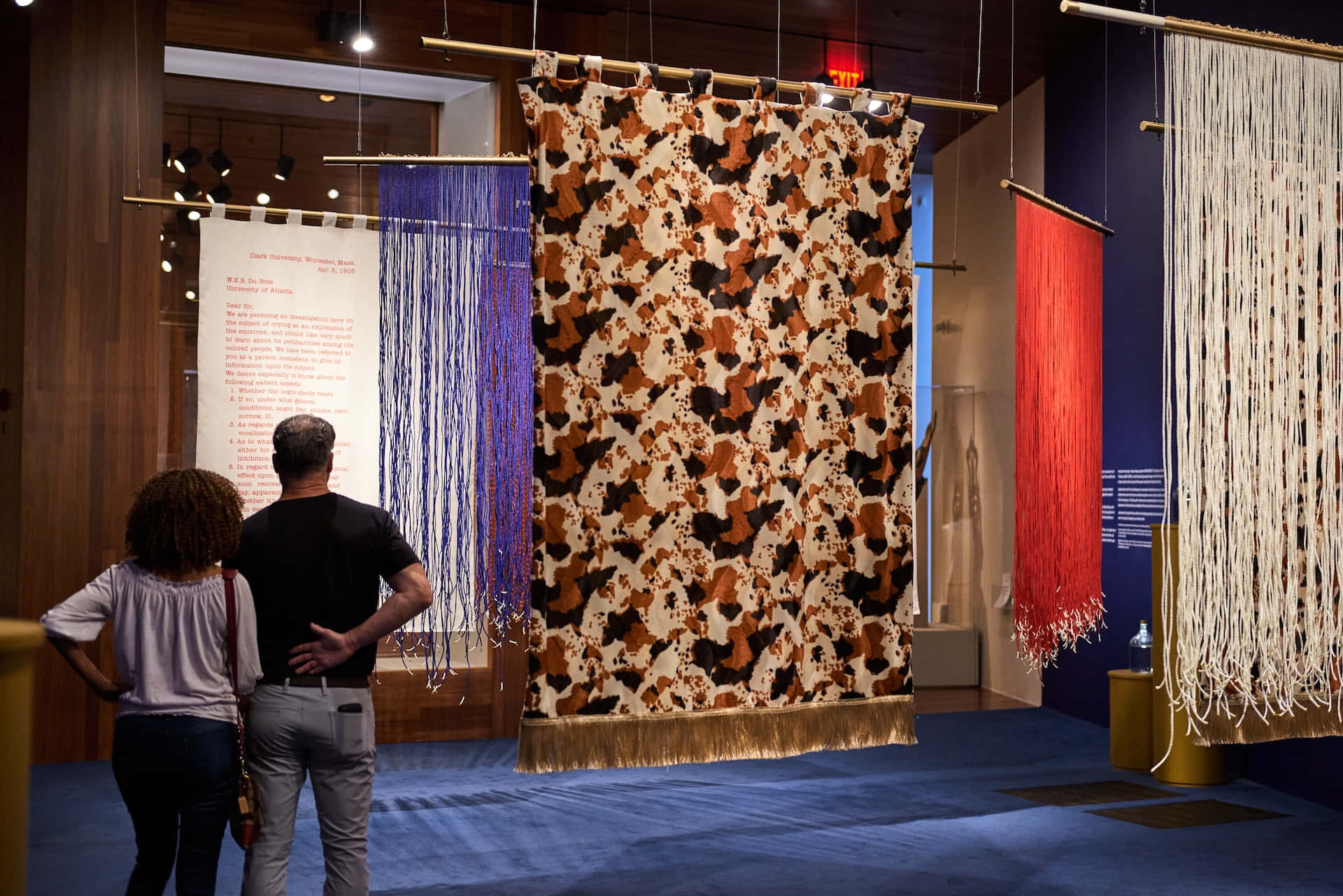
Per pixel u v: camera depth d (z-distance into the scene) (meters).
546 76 2.75
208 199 5.73
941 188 8.50
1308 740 4.70
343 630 2.46
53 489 5.36
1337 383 3.30
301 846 3.98
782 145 2.93
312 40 5.78
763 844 4.04
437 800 4.70
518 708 6.14
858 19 6.18
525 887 3.53
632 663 2.76
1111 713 5.36
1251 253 3.22
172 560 2.30
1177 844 4.04
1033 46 6.65
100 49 5.47
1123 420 6.22
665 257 2.82
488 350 4.20
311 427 2.55
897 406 3.00
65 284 5.40
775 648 2.87
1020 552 4.04
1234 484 3.18
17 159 6.05
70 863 3.76
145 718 2.25
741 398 2.86
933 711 6.95
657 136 2.83
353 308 4.53
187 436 5.62
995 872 3.70
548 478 2.73
